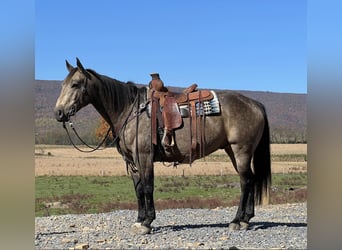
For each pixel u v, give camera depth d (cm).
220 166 4653
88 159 5516
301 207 1161
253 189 700
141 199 717
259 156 707
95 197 2227
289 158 5347
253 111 686
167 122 657
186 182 3105
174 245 594
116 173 3997
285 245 584
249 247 572
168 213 1046
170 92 688
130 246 594
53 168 4384
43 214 1514
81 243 626
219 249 559
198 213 1047
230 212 1070
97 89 679
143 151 663
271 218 913
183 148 667
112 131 706
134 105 685
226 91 715
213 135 675
